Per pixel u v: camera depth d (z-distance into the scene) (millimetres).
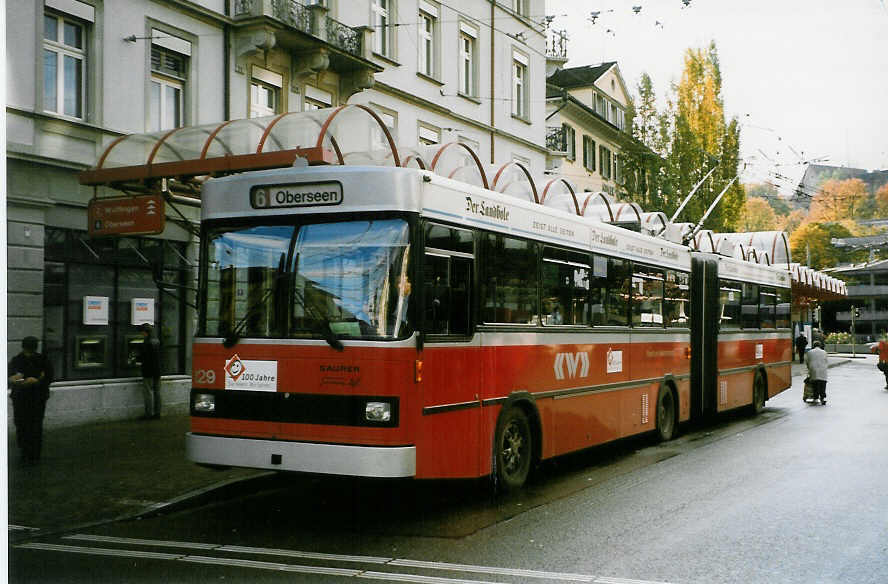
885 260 83312
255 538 7371
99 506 8484
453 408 8008
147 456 11375
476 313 8422
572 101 39094
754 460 11836
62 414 14398
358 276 7535
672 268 14266
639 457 12258
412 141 24562
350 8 21672
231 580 6031
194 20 17438
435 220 7801
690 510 8492
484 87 28531
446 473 7871
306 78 20344
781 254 24734
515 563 6504
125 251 16016
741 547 7008
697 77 38312
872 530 7602
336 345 7430
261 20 17969
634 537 7359
